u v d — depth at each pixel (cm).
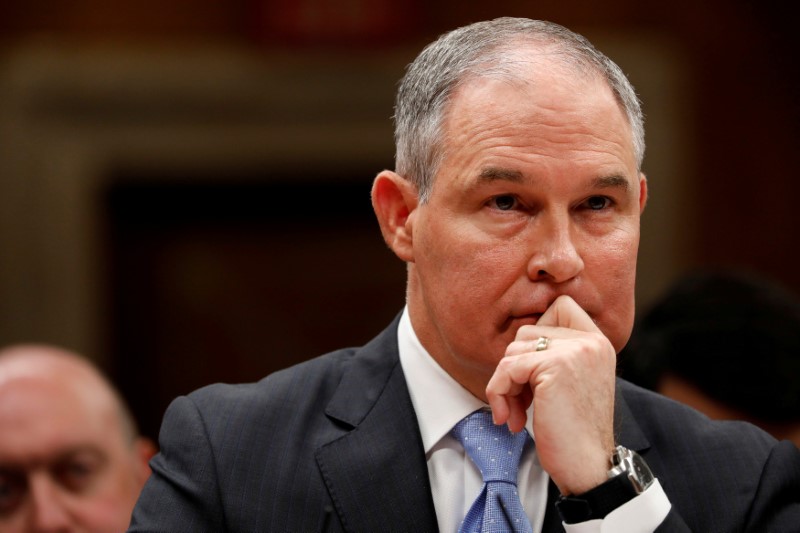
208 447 509
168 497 499
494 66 475
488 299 471
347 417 523
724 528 507
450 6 1686
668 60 1708
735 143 1722
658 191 1708
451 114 479
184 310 1855
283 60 1680
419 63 507
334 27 1638
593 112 470
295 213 1862
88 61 1669
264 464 507
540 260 465
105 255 1727
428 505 501
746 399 707
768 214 1725
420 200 493
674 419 544
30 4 1670
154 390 1845
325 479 502
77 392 747
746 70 1720
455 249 474
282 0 1620
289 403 531
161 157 1695
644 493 463
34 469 719
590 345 464
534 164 460
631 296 486
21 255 1683
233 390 539
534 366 462
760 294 729
